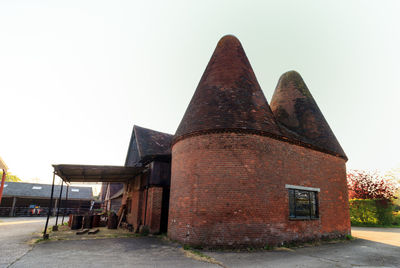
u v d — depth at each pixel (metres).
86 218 16.86
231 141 9.95
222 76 12.00
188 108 12.52
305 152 11.97
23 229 15.27
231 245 8.88
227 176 9.60
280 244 9.62
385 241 12.30
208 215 9.30
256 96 11.69
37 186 37.12
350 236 13.06
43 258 7.25
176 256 7.81
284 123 14.63
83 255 7.77
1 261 6.79
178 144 11.53
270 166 10.21
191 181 10.10
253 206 9.38
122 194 23.42
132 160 19.77
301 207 11.12
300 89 16.06
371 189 24.62
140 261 7.12
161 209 13.27
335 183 13.25
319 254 8.68
